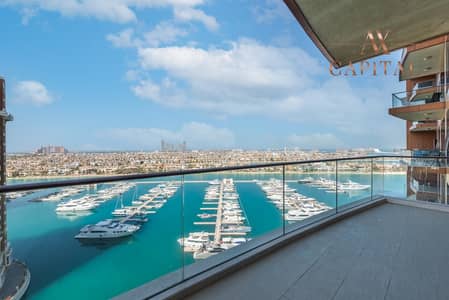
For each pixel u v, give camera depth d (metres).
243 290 1.75
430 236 2.84
